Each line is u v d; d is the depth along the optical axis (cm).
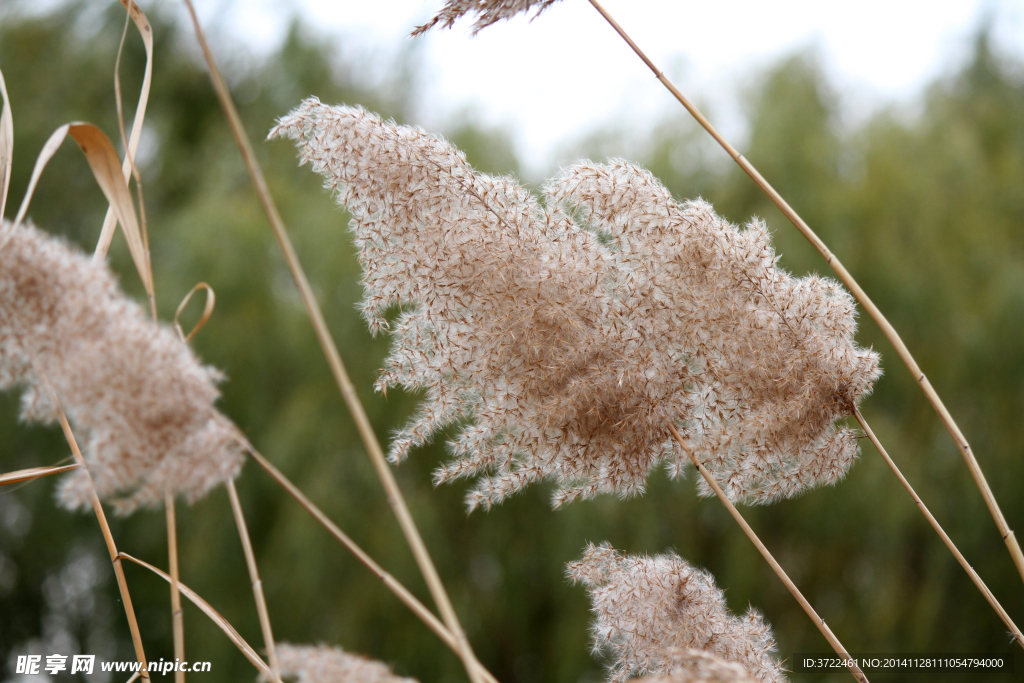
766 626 168
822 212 686
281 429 666
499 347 160
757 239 167
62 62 810
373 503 666
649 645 162
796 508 666
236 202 735
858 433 165
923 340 673
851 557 671
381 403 676
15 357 120
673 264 164
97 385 111
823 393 161
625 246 169
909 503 633
